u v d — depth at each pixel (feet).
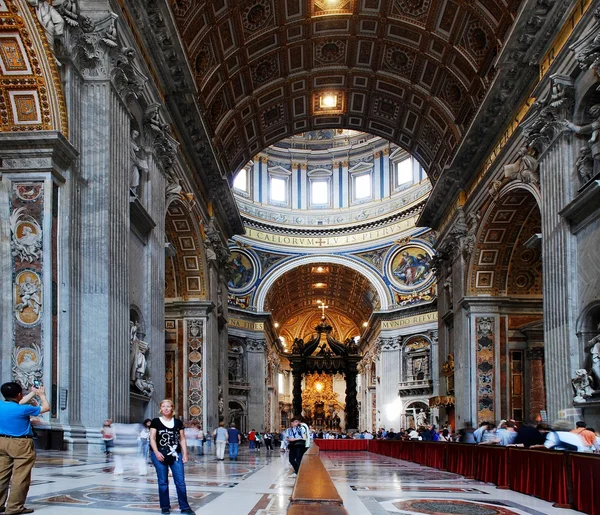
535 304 70.85
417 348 137.18
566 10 44.16
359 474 44.55
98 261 36.06
